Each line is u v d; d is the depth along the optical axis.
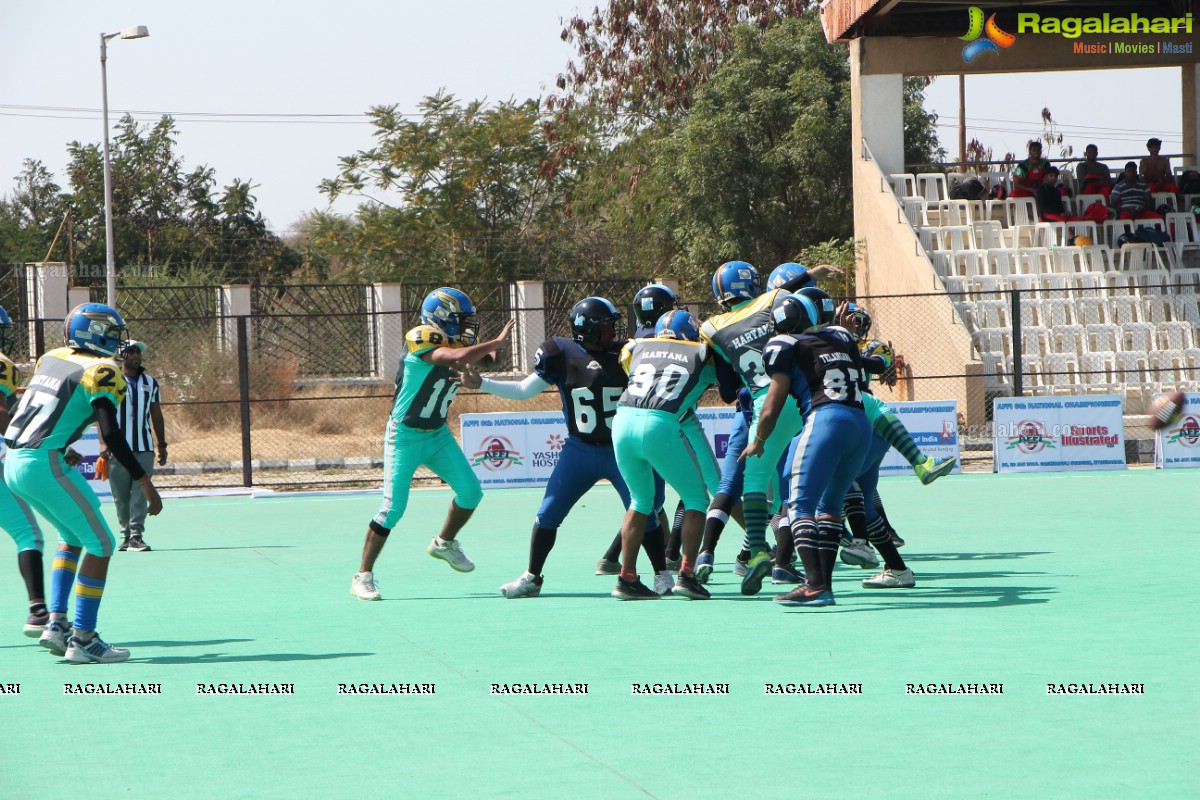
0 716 22.31
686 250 156.00
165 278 139.38
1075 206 111.06
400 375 34.34
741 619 30.52
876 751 19.17
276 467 79.12
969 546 44.22
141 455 47.25
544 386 34.28
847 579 37.47
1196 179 111.94
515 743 20.02
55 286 127.50
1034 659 25.34
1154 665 24.69
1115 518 51.56
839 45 153.75
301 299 133.62
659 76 178.12
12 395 29.64
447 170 183.88
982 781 17.59
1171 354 95.44
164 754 19.78
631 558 33.88
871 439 35.22
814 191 146.75
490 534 50.91
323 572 41.00
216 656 27.42
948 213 109.00
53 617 27.48
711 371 34.00
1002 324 96.31
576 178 188.00
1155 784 17.36
